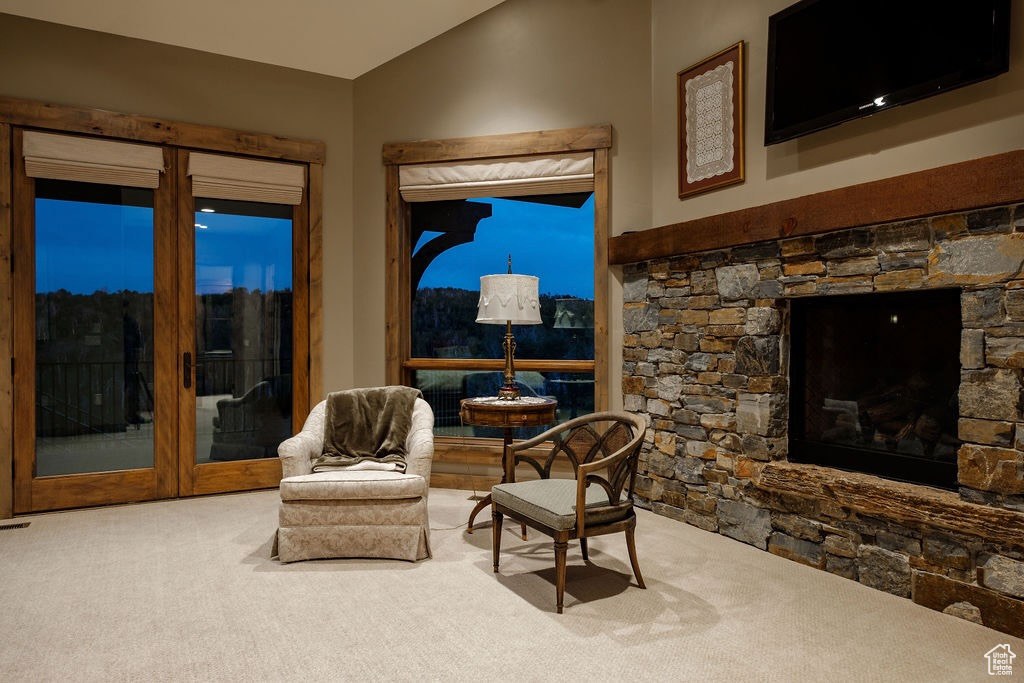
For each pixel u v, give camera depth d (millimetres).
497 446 4578
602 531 2650
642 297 4062
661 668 2104
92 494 4078
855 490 2793
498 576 2924
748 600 2648
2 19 3842
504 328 4699
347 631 2365
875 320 2971
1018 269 2281
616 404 4336
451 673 2070
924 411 2775
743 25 3580
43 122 3906
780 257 3164
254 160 4500
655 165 4223
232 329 4523
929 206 2486
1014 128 2439
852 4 2920
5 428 3846
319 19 4090
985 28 2426
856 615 2500
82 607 2566
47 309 4004
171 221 4293
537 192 4512
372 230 4816
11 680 2018
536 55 4465
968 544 2439
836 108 2992
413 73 4719
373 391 3789
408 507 3119
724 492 3492
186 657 2170
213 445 4469
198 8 3885
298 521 3088
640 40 4273
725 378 3477
